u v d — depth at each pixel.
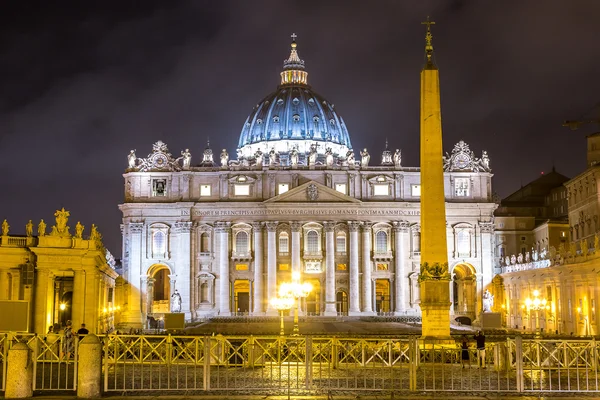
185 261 133.75
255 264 134.88
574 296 83.94
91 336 31.98
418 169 138.00
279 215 135.00
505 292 127.44
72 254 61.53
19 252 60.72
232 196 136.38
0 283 60.81
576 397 31.73
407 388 34.09
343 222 135.50
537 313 98.94
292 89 193.88
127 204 134.50
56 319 78.88
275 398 31.33
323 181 137.25
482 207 136.25
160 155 137.25
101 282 79.44
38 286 60.47
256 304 134.12
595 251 75.06
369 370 41.19
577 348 36.38
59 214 62.06
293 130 186.38
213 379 38.19
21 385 31.30
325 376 39.00
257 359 46.09
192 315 132.50
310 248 135.50
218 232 135.25
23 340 36.72
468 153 138.12
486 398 31.42
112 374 39.66
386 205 135.62
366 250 135.38
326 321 125.62
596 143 124.25
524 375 39.56
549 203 153.00
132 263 133.62
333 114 195.38
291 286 69.56
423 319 46.97
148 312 134.12
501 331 97.94
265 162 174.75
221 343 43.53
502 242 141.62
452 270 138.62
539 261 102.88
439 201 47.16
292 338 35.78
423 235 47.41
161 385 35.84
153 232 135.12
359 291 135.25
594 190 110.31
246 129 194.62
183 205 134.25
